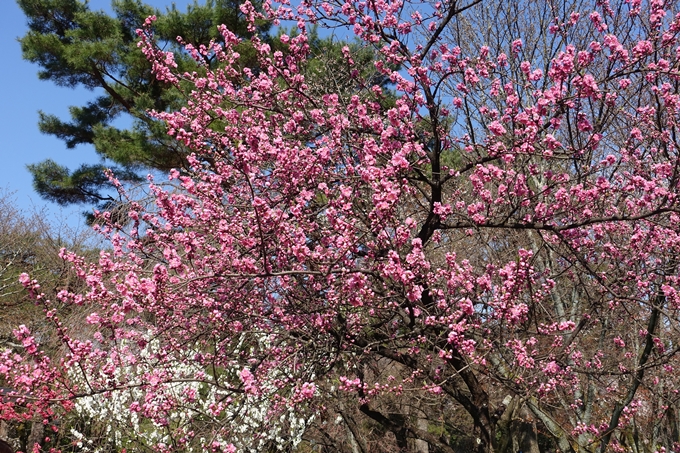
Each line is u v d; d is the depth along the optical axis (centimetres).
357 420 976
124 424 936
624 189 513
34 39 1332
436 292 491
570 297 818
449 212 509
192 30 1217
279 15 592
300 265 526
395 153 462
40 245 1609
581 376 727
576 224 489
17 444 966
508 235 766
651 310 648
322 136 593
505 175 551
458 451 1159
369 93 609
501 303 489
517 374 601
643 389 840
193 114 599
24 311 1327
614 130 715
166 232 570
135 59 1236
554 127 448
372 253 502
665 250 648
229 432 639
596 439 682
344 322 555
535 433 943
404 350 622
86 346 428
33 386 420
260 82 568
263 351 585
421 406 998
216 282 527
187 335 574
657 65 475
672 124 570
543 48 894
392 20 538
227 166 547
